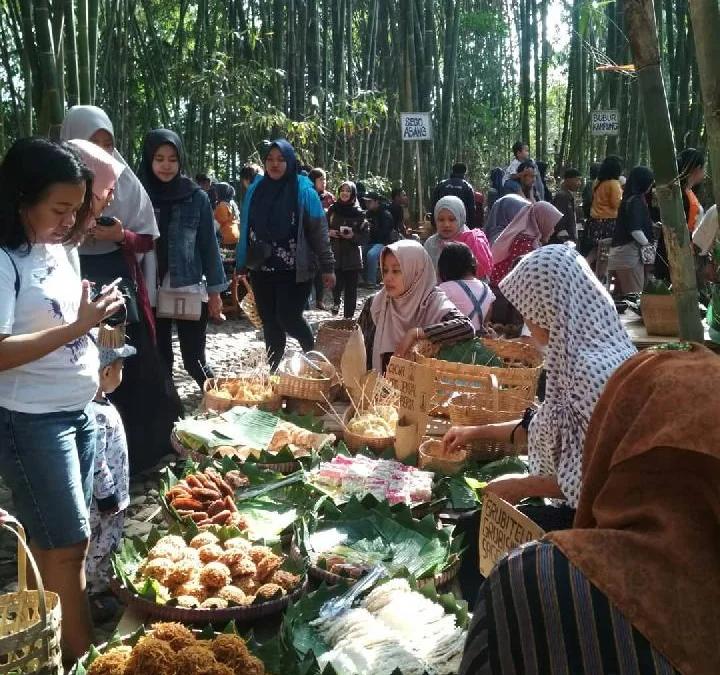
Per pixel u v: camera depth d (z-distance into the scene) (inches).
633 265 317.4
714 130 85.3
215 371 277.1
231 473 148.7
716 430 54.4
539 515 112.6
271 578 116.7
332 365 196.7
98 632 129.2
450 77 610.9
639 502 57.9
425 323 188.4
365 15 669.9
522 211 278.1
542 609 58.1
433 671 96.2
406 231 510.0
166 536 123.3
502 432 132.1
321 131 512.1
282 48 546.6
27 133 416.2
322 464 151.4
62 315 106.7
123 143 520.1
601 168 400.2
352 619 103.0
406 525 130.0
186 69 547.2
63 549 108.6
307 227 237.8
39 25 224.7
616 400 60.2
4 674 87.2
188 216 202.2
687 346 61.5
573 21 511.8
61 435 107.9
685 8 482.3
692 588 55.2
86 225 114.6
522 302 104.0
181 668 85.7
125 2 528.1
